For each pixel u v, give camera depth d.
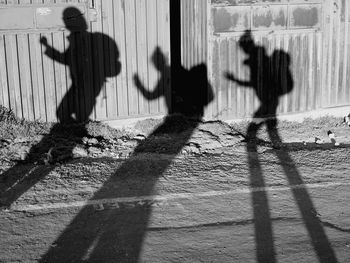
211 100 9.47
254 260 5.15
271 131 9.55
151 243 5.49
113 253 5.28
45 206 6.40
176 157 8.13
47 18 8.69
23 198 6.63
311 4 9.66
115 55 9.09
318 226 5.86
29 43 8.69
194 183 7.13
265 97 9.70
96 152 8.27
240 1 9.24
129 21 9.06
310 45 9.81
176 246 5.42
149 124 9.28
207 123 9.36
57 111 8.98
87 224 5.93
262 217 6.09
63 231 5.77
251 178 7.32
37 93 8.85
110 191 6.86
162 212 6.23
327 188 6.96
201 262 5.12
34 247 5.43
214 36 9.24
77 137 8.73
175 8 10.53
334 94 10.16
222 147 8.63
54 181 7.16
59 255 5.26
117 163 7.86
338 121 10.09
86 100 9.08
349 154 8.34
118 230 5.78
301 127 9.76
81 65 8.96
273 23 9.48
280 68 9.70
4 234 5.71
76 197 6.66
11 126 8.60
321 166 7.81
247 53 9.47
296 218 6.06
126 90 9.23
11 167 7.60
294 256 5.21
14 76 8.72
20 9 8.56
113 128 9.21
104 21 8.95
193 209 6.31
